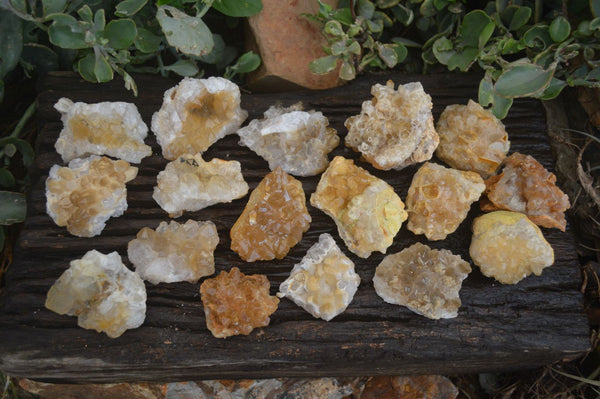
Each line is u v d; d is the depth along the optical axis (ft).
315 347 2.05
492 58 2.25
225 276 2.07
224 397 2.24
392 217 2.10
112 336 2.02
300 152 2.18
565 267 2.14
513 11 2.29
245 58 2.29
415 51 2.49
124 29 2.14
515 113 2.28
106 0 2.37
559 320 2.10
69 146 2.16
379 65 2.35
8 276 2.09
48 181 2.11
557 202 2.14
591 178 2.35
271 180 2.11
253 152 2.21
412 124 2.12
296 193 2.12
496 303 2.11
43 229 2.11
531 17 2.34
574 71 2.28
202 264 2.08
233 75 2.36
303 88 2.32
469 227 2.17
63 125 2.20
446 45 2.30
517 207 2.15
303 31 2.29
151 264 2.07
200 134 2.19
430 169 2.14
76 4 2.28
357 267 2.12
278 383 2.26
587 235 2.41
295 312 2.08
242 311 2.04
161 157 2.19
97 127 2.15
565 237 2.17
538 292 2.12
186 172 2.12
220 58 2.43
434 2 2.32
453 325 2.08
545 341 2.08
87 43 2.13
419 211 2.13
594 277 2.37
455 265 2.09
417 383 2.31
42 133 2.21
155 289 2.08
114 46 2.16
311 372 2.15
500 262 2.10
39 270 2.08
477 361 2.10
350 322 2.08
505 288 2.12
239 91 2.23
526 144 2.26
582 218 2.40
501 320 2.09
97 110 2.16
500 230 2.10
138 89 2.27
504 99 2.16
